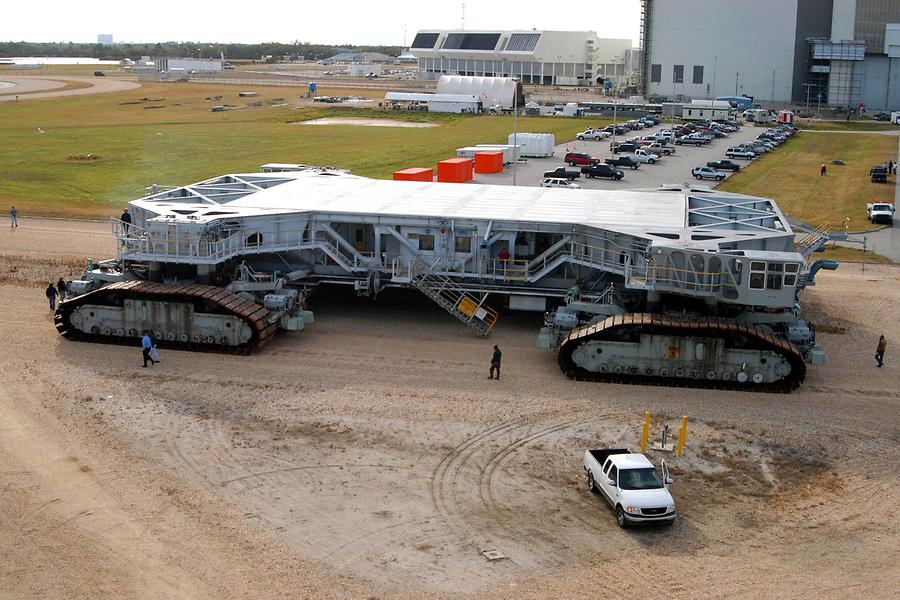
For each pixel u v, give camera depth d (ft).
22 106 530.68
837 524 89.10
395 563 80.74
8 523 85.92
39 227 217.97
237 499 91.35
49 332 140.87
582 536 85.81
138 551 81.87
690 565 81.25
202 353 132.46
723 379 122.11
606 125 488.44
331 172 207.21
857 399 119.75
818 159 377.71
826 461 102.37
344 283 152.76
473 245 148.25
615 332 123.65
